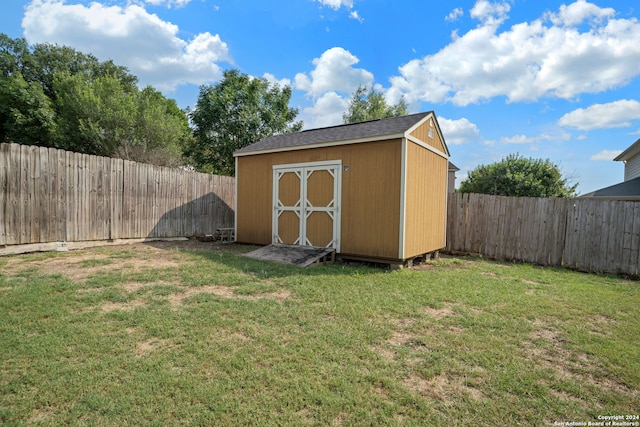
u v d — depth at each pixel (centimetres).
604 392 232
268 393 219
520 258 793
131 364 250
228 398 212
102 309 367
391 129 668
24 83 1820
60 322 325
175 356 265
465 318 370
